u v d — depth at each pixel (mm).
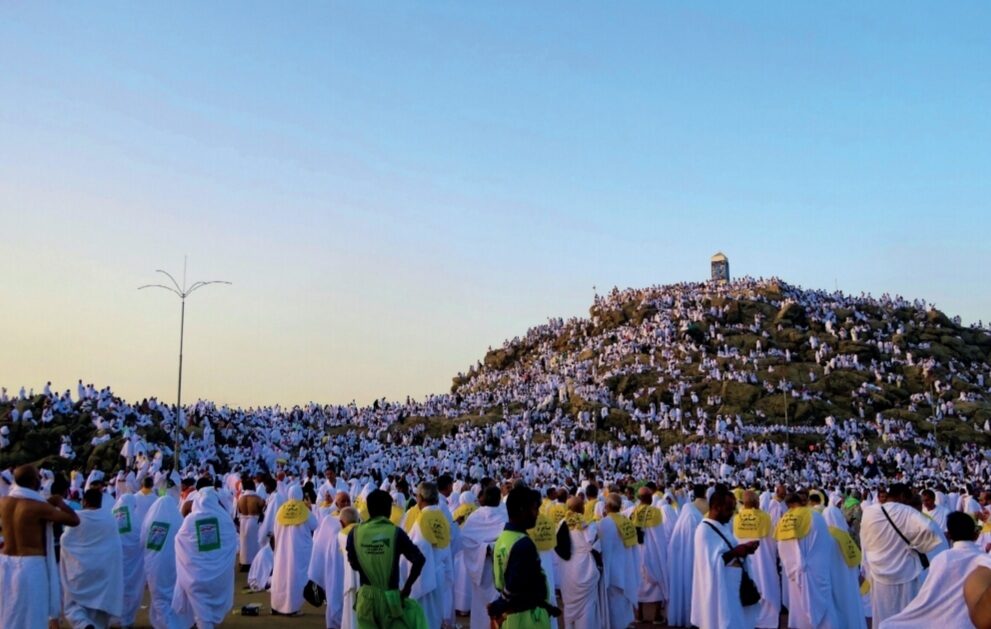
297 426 85500
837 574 16469
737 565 13375
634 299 142125
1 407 64562
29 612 12445
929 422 99875
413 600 11031
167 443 63188
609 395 107125
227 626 17953
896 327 129500
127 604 16891
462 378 145750
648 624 19172
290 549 19391
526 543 9844
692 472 77438
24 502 12727
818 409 102375
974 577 7094
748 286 140375
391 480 32000
